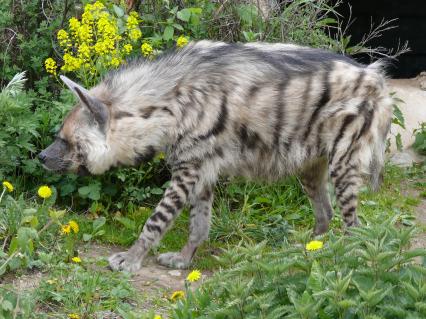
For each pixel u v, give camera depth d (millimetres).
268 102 5324
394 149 7926
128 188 6105
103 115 5172
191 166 5293
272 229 5969
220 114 5266
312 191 5855
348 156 5375
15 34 6613
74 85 5090
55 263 4855
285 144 5426
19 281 4656
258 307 3689
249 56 5395
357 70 5398
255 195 6469
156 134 5250
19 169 6156
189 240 5473
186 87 5250
